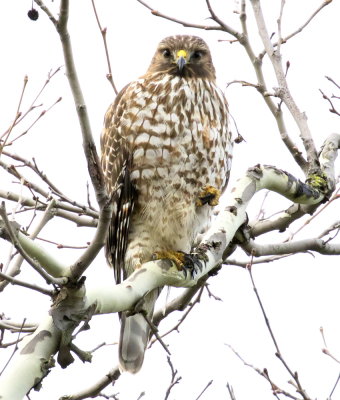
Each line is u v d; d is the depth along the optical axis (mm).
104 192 6988
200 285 10633
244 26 10984
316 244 10742
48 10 6828
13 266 9992
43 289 6918
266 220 10992
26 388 6871
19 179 10953
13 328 9828
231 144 11562
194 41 11625
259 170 9836
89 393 10281
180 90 10953
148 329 10609
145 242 11125
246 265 10492
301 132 11000
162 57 11648
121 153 11086
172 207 11031
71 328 7051
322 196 10648
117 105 11312
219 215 9586
